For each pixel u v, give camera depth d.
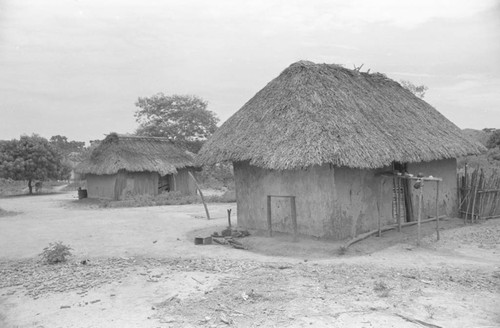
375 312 5.64
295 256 9.62
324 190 10.55
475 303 5.96
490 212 14.13
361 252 9.77
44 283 7.69
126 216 18.16
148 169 26.66
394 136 11.56
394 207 12.49
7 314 6.12
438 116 15.04
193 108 40.53
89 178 29.03
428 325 5.16
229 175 40.34
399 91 14.76
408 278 7.40
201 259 9.48
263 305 5.99
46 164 35.59
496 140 29.28
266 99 12.62
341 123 10.52
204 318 5.58
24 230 14.53
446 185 14.29
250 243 11.02
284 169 10.51
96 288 7.15
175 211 19.91
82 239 12.56
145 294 6.73
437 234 10.98
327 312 5.66
